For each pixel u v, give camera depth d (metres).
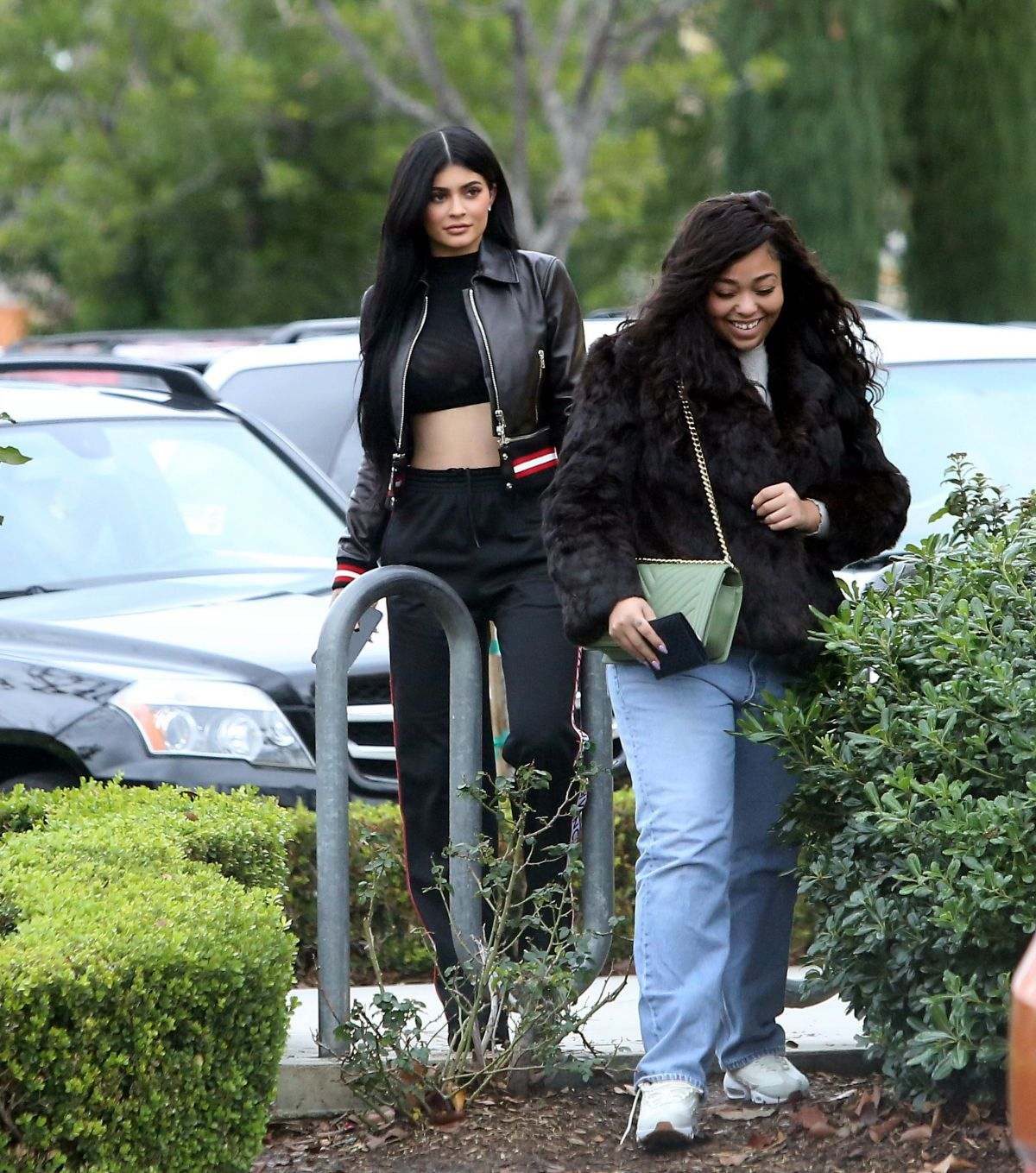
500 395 18.31
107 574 26.77
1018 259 111.00
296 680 23.41
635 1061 18.91
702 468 16.53
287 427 33.12
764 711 16.72
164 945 14.50
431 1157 17.05
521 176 90.12
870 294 101.69
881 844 16.66
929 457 27.17
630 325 16.70
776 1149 16.81
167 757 22.61
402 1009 17.88
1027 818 15.56
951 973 15.86
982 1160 15.97
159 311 131.38
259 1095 15.77
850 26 100.81
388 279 18.33
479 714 18.31
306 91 123.88
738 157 102.69
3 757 23.48
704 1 92.12
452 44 110.06
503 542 18.50
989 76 109.75
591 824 18.83
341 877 18.23
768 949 17.89
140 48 119.94
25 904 15.63
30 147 125.44
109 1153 14.18
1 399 29.17
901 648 16.61
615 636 16.28
